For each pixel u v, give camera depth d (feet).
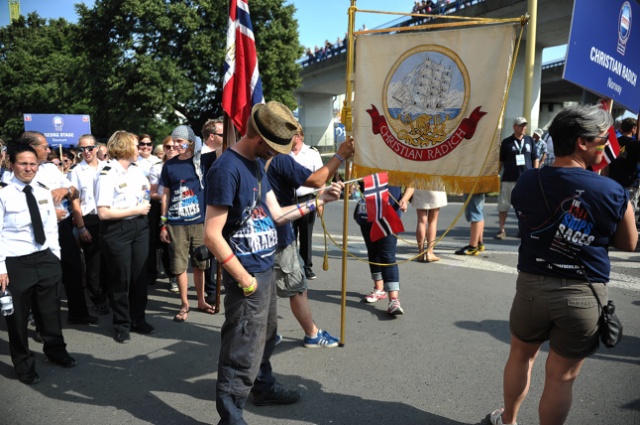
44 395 11.14
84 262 18.22
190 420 10.12
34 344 14.10
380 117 13.23
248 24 14.57
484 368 12.21
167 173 15.70
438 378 11.72
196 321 15.78
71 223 15.44
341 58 105.19
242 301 8.96
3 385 11.62
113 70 79.10
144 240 14.52
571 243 7.49
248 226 8.93
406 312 16.16
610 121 7.64
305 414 10.27
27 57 111.86
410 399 10.81
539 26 66.28
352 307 16.79
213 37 80.74
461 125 12.17
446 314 15.93
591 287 7.52
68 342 14.17
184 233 15.61
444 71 12.26
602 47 11.93
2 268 10.96
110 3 77.61
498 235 28.68
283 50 87.35
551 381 8.14
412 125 12.80
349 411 10.36
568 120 7.59
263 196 9.19
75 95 88.22
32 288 11.97
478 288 18.58
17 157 11.59
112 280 14.07
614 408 10.27
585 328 7.56
